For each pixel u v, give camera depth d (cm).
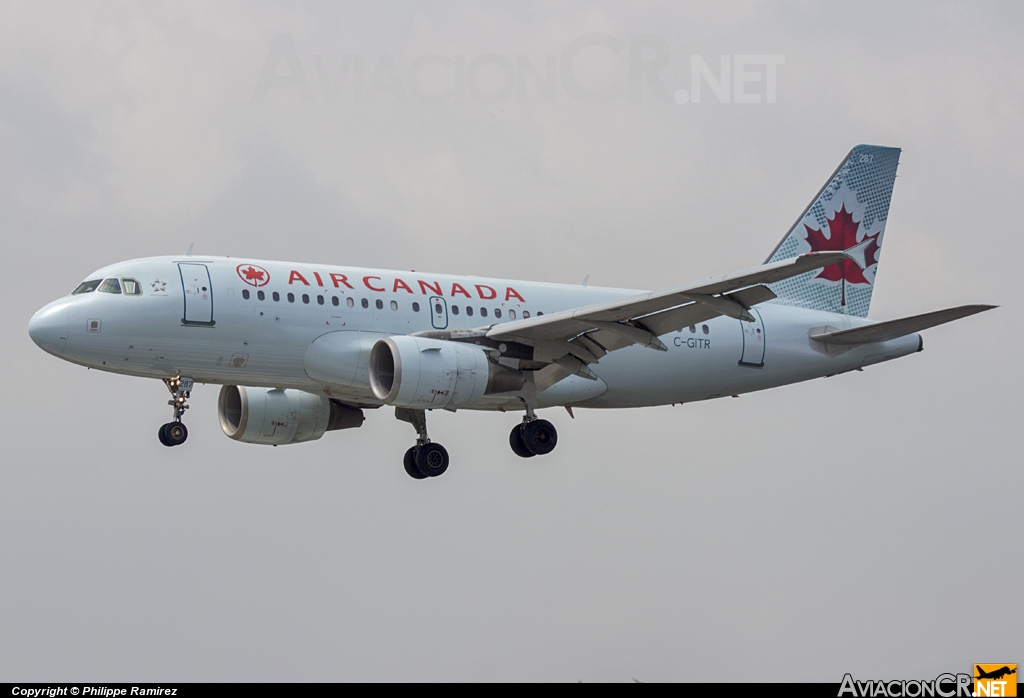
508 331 9056
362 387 9312
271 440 10600
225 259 9244
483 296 9975
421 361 8756
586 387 10100
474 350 9025
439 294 9762
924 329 10069
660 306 8388
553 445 9844
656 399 10706
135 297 8712
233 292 8956
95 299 8688
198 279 8912
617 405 10644
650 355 10381
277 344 9056
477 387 8975
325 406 10644
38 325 8606
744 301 8175
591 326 8962
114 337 8650
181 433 9300
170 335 8762
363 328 9325
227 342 8919
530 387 9444
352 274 9569
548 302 10288
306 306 9169
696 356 10606
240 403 10738
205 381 9312
